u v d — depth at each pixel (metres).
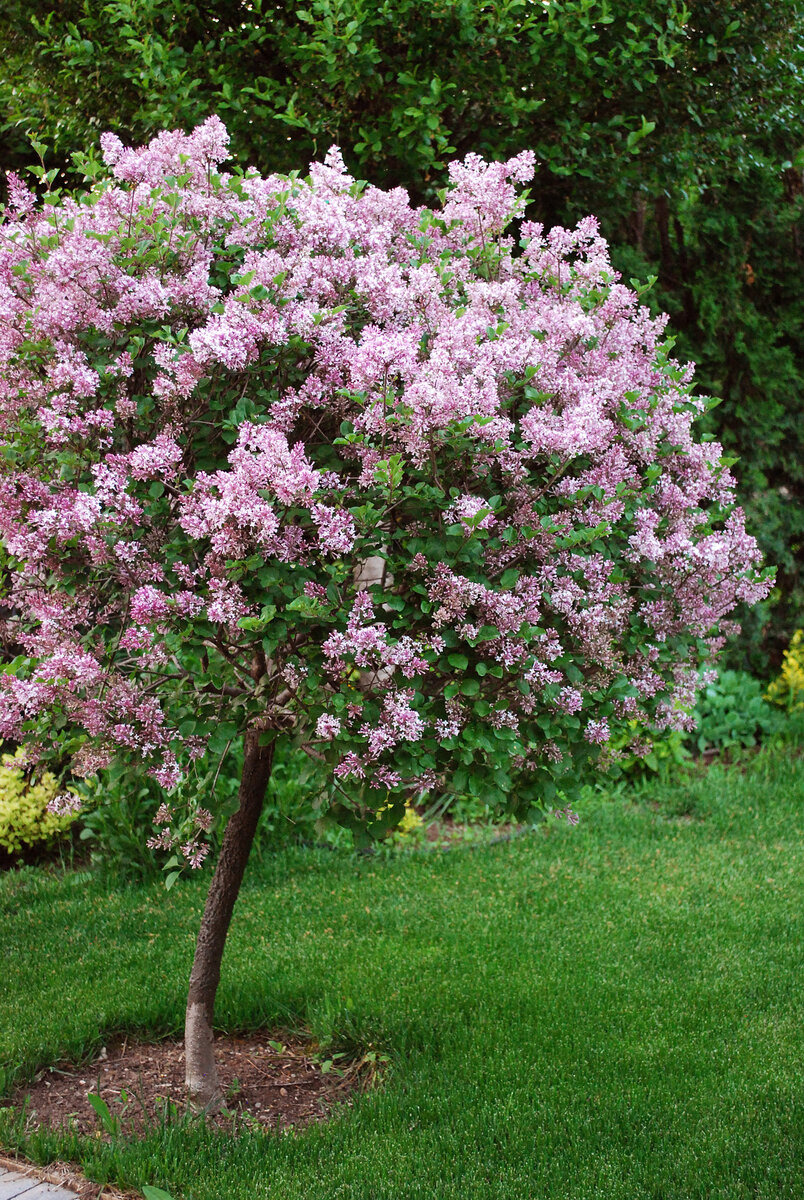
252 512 2.36
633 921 4.82
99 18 5.72
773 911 4.96
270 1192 2.80
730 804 6.78
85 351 2.80
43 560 2.70
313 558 2.60
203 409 2.76
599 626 2.82
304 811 6.04
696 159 6.51
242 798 3.41
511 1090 3.32
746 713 8.13
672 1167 2.91
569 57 5.57
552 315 2.95
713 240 8.20
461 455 2.62
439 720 2.68
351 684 2.67
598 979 4.17
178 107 5.19
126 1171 2.90
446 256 3.17
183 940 4.71
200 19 5.59
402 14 5.28
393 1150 3.00
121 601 2.86
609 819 6.46
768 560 8.57
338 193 3.18
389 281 2.78
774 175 7.95
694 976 4.23
